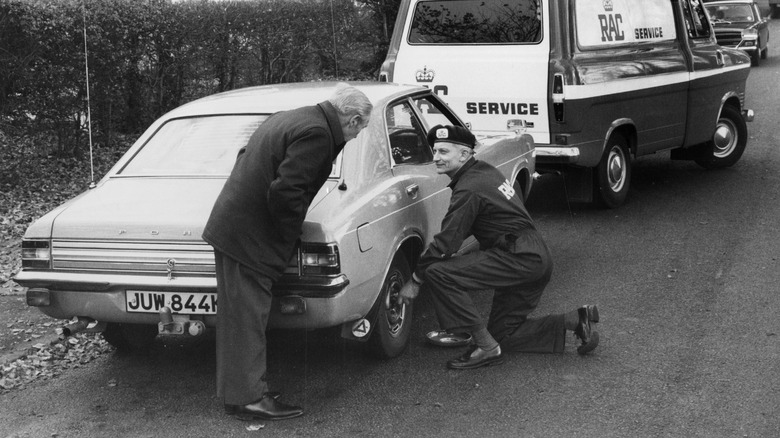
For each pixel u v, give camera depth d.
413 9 9.01
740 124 11.11
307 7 14.14
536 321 5.36
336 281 4.48
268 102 5.58
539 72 8.32
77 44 10.20
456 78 8.73
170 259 4.57
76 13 10.13
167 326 4.57
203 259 4.54
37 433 4.48
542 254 5.15
